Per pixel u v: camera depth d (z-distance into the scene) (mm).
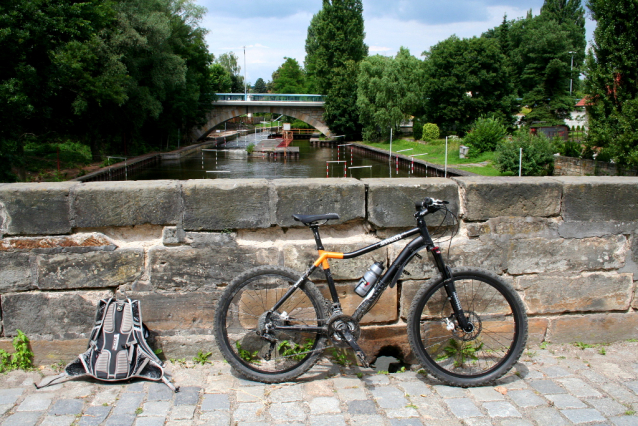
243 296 3500
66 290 3512
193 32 59875
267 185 3508
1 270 3443
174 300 3578
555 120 61250
